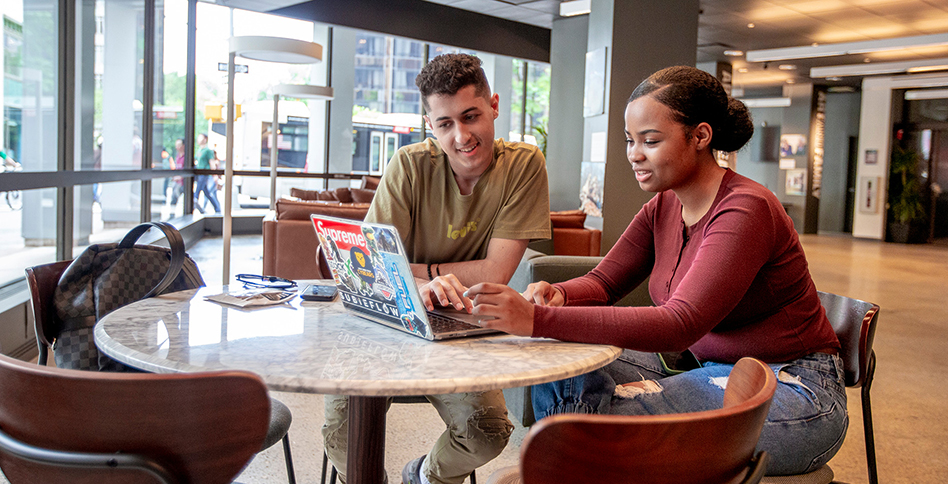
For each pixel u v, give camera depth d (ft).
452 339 3.79
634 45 22.79
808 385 4.31
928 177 41.78
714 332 4.78
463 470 5.02
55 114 13.28
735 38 32.30
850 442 8.72
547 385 4.61
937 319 17.17
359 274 4.12
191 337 3.64
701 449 2.42
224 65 31.89
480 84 4.78
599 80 23.15
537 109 38.99
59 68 13.35
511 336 3.97
